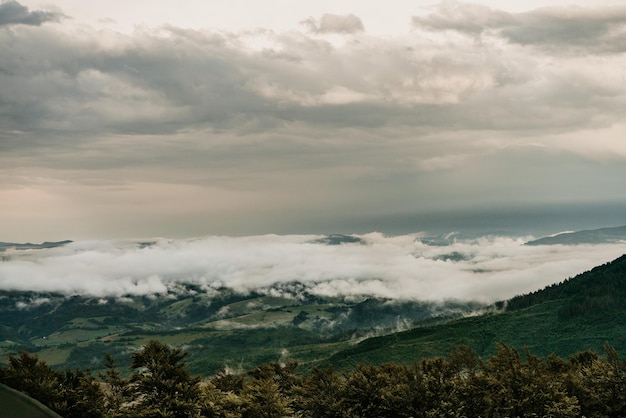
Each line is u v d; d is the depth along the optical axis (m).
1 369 70.62
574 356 114.50
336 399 86.38
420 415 81.00
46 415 19.95
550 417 81.00
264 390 83.88
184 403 72.06
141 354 77.44
